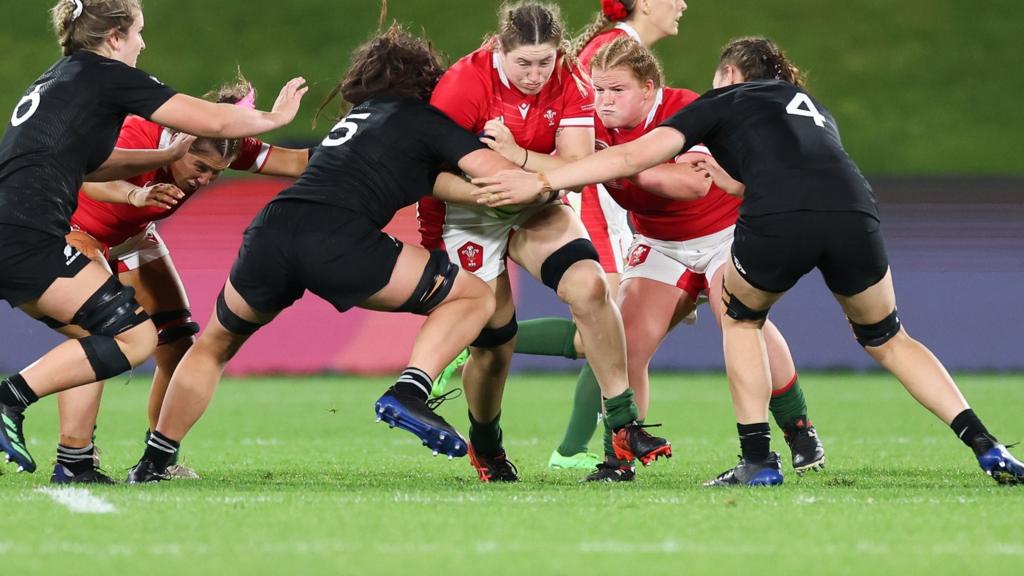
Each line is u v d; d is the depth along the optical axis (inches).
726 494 727.1
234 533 583.8
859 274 753.6
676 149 765.9
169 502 679.1
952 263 2143.2
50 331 2042.3
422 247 818.8
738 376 787.4
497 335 821.9
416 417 725.3
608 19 1037.8
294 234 742.5
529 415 1539.1
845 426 1401.3
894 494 730.8
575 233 813.9
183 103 767.1
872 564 517.7
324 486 798.5
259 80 3233.3
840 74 3341.5
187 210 2082.9
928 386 787.4
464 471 949.8
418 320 2148.1
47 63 3253.0
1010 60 3395.7
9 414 734.5
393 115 770.2
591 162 762.2
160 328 899.4
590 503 682.8
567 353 1001.5
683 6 1041.5
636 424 814.5
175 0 3444.9
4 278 733.3
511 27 768.9
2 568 507.2
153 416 914.7
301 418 1505.9
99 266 761.0
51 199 740.0
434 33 3307.1
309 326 2142.0
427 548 547.8
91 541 563.5
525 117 795.4
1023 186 2180.1
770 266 745.6
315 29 3373.5
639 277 928.3
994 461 767.7
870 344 796.6
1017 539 574.6
